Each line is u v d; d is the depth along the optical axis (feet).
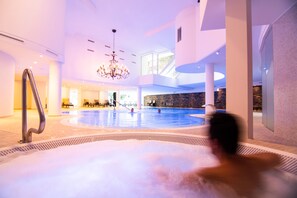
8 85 20.16
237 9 7.88
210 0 9.25
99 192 4.90
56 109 21.50
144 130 10.24
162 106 65.31
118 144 8.32
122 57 42.22
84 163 6.53
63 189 5.00
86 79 35.42
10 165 5.65
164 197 4.63
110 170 6.07
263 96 15.76
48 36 18.12
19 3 14.61
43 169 5.87
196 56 22.71
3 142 7.36
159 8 24.72
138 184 5.23
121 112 35.81
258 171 4.12
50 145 7.03
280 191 4.15
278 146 6.46
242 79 7.66
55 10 19.15
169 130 10.26
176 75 49.90
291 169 4.56
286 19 9.13
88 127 11.46
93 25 30.27
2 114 19.43
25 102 6.58
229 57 7.91
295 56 8.35
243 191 3.90
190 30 23.32
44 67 25.36
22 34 14.92
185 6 23.97
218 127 3.85
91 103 59.77
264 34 13.55
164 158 6.80
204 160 6.40
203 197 4.26
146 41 37.91
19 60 21.34
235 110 7.72
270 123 12.23
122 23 29.43
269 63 12.64
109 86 47.37
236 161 3.98
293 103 8.41
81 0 21.63
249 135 7.57
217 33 17.60
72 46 33.27
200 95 52.95
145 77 43.32
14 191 4.83
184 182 4.91
